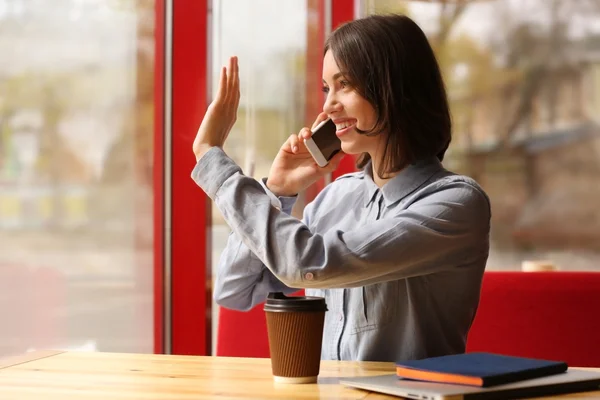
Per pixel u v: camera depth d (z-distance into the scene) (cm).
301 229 121
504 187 319
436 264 130
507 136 318
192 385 105
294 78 260
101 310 268
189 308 251
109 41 267
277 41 260
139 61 263
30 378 112
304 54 259
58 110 275
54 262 275
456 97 317
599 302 163
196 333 251
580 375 100
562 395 95
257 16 259
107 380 110
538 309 164
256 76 262
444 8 311
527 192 318
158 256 259
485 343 165
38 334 277
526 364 101
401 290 135
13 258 277
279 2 259
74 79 272
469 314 140
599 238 315
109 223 269
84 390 103
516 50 313
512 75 315
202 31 248
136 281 265
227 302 156
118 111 267
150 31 260
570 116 315
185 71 248
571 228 317
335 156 148
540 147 317
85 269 272
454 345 138
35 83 276
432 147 141
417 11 311
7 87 276
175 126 249
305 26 258
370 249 119
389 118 135
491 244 322
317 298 108
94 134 270
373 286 137
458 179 134
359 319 138
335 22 252
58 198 276
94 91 270
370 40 134
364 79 134
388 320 136
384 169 141
